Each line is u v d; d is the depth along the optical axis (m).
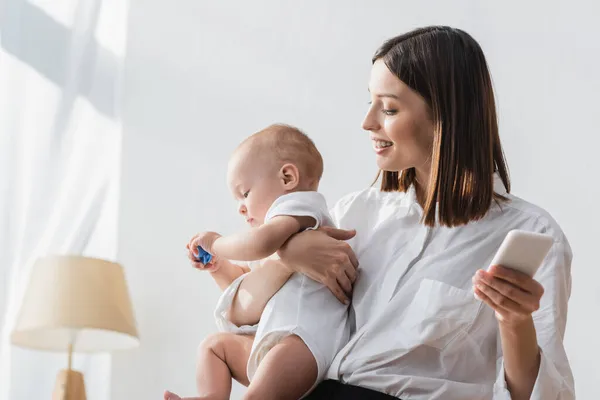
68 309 1.91
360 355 1.49
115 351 2.55
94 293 1.95
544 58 2.49
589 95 2.43
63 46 2.58
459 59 1.60
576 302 2.32
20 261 2.34
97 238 2.51
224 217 2.63
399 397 1.44
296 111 2.66
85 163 2.54
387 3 2.66
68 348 2.07
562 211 2.39
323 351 1.51
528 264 1.25
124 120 2.71
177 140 2.70
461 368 1.46
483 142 1.58
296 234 1.62
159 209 2.66
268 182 1.72
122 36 2.71
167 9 2.78
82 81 2.59
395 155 1.60
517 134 2.46
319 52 2.68
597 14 2.47
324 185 2.58
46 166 2.46
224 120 2.70
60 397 1.89
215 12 2.77
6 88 2.47
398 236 1.61
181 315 2.59
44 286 1.93
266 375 1.47
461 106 1.58
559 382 1.39
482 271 1.27
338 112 2.63
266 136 1.76
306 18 2.71
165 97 2.73
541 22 2.51
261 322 1.57
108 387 2.51
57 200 2.46
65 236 2.44
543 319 1.47
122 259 2.63
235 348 1.65
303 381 1.48
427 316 1.46
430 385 1.43
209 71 2.74
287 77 2.69
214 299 2.58
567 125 2.43
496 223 1.55
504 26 2.54
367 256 1.63
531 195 2.42
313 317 1.54
